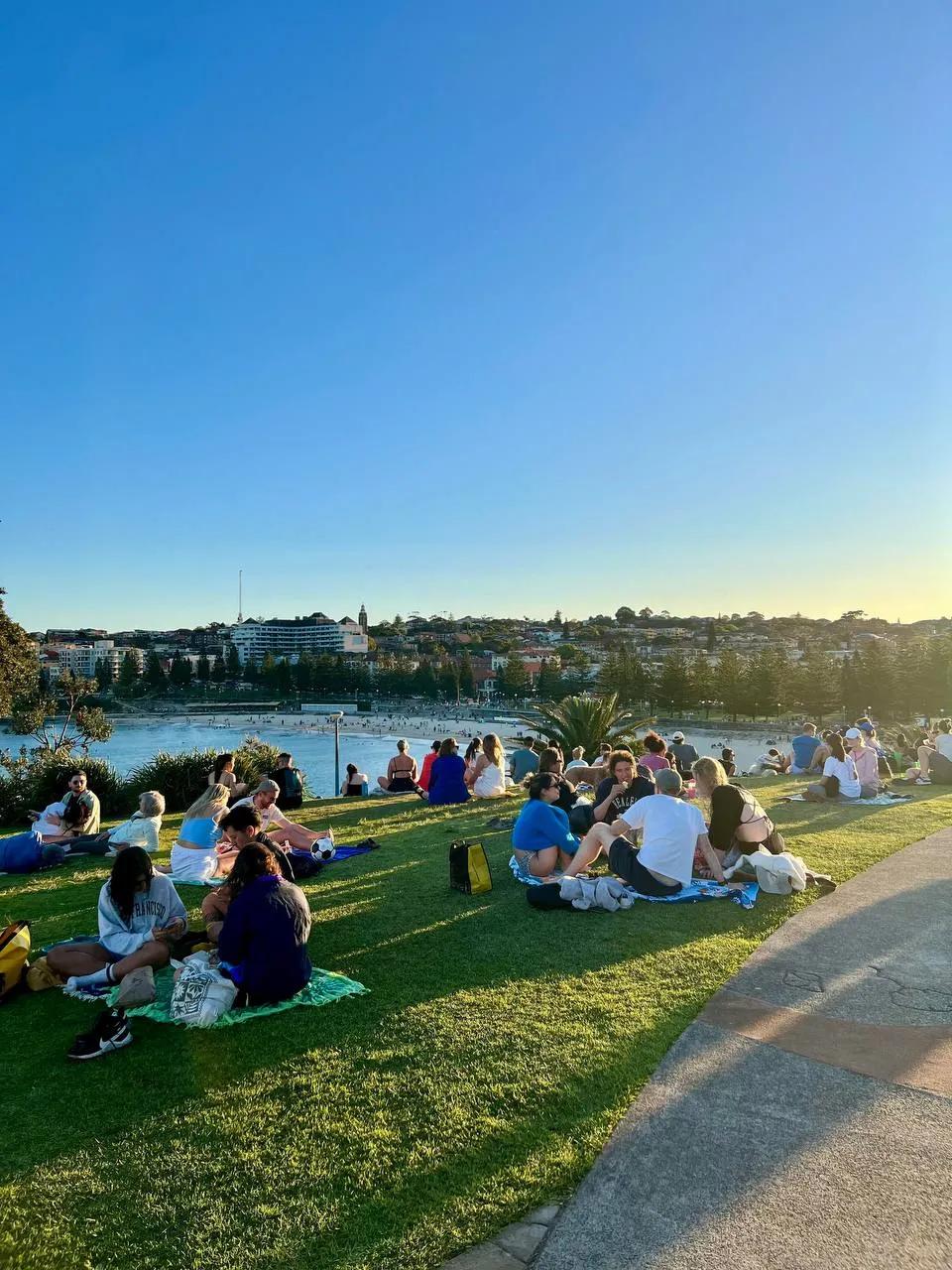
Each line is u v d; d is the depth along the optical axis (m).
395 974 5.27
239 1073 4.00
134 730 130.00
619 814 8.86
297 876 8.15
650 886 6.97
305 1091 3.80
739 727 108.19
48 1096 3.81
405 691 186.88
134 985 4.75
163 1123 3.56
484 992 4.93
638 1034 4.32
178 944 5.58
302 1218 2.92
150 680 193.62
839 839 9.50
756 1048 4.16
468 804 13.72
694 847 7.14
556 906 6.75
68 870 9.01
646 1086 3.77
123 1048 4.29
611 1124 3.46
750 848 7.65
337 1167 3.21
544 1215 2.90
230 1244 2.80
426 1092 3.75
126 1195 3.08
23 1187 3.14
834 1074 3.88
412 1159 3.25
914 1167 3.12
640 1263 2.64
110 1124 3.56
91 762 15.84
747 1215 2.86
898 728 22.89
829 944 5.80
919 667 100.38
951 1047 4.16
